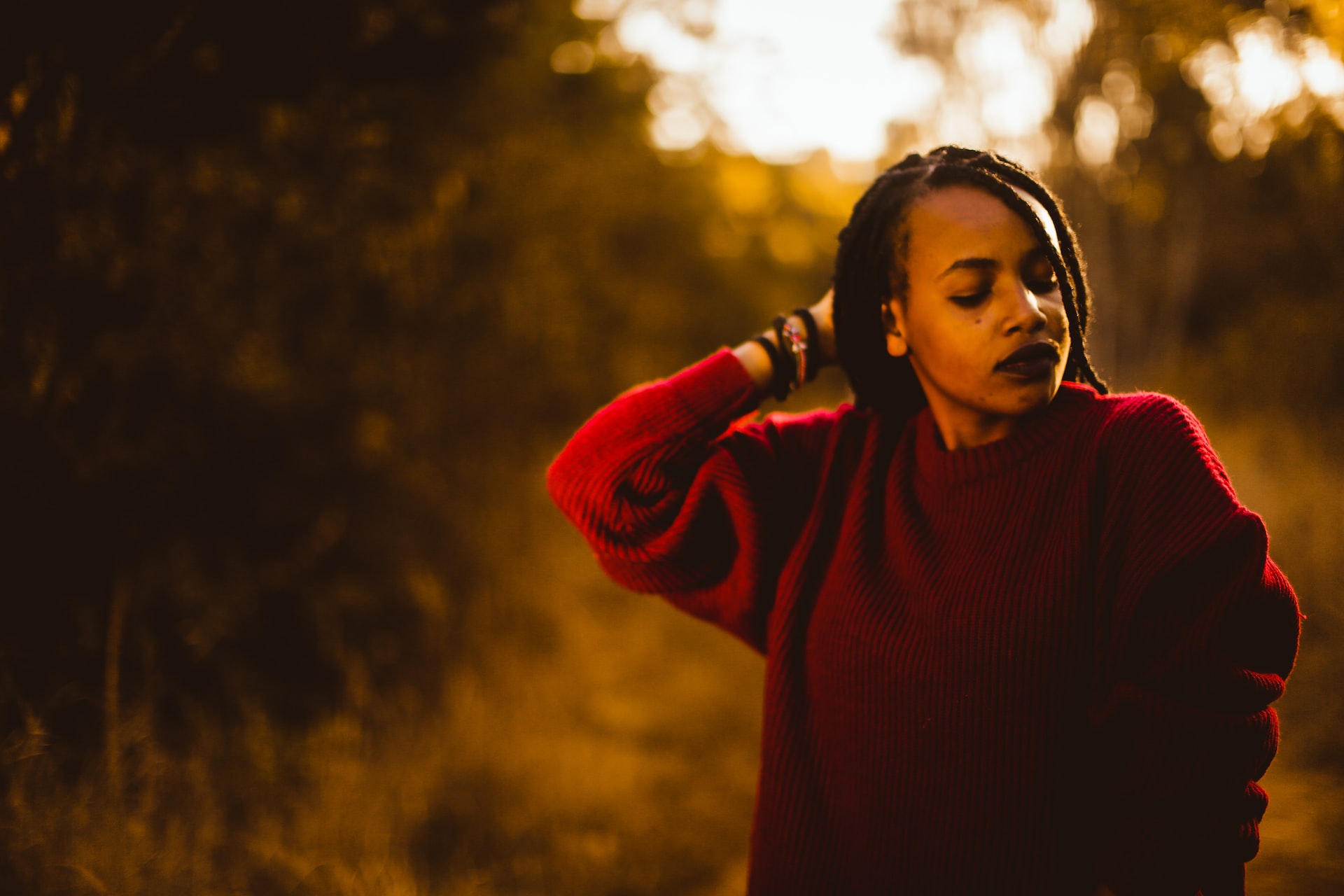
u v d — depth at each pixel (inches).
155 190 99.3
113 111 89.4
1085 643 34.8
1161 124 228.7
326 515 126.3
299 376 125.4
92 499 95.7
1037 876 35.0
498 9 133.1
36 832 69.2
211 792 87.6
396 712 118.3
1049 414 37.2
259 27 99.5
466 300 165.8
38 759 76.4
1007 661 35.3
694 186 395.2
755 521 44.9
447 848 99.5
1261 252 263.6
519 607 153.6
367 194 132.6
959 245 35.8
